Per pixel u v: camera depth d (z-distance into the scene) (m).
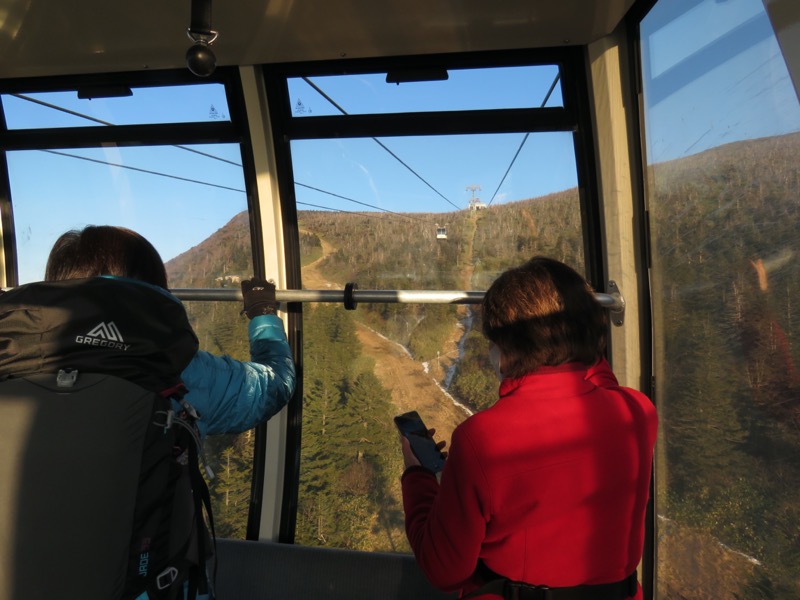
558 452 1.00
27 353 1.09
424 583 2.25
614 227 2.32
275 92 2.53
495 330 1.10
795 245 1.37
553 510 1.01
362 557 2.32
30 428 1.06
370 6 1.99
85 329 1.11
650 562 2.35
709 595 1.91
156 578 1.11
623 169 2.30
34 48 2.29
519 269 1.12
